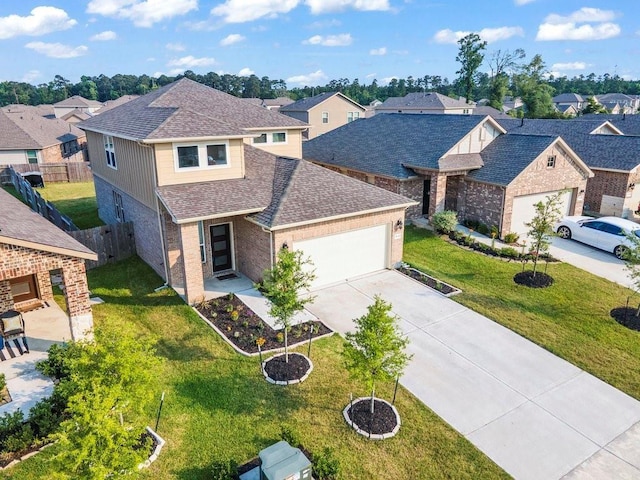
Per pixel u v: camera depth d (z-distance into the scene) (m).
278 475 7.36
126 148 17.91
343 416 9.91
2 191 19.45
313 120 56.34
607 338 13.30
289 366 11.55
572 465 8.80
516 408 10.35
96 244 18.50
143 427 7.75
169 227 15.94
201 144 15.98
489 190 22.33
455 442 9.29
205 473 8.33
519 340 13.19
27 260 11.31
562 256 19.78
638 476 8.57
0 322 13.12
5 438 8.84
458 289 16.47
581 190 24.23
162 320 14.12
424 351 12.55
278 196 16.19
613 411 10.32
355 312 14.73
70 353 9.75
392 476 8.43
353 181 18.25
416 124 27.59
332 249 16.58
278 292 11.20
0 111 40.09
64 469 6.67
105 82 153.25
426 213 25.16
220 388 10.75
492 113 65.38
